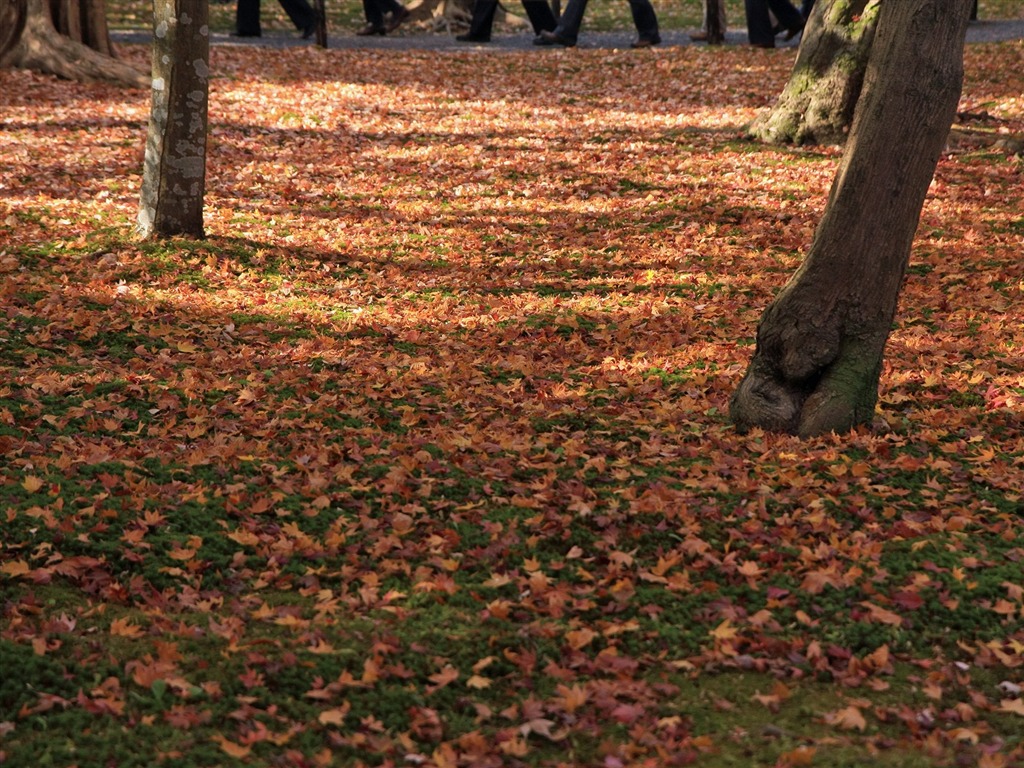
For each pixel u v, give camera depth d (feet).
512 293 36.45
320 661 15.90
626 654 16.51
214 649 16.17
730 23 96.12
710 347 30.76
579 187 48.49
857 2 51.57
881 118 23.54
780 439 24.14
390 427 25.18
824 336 24.43
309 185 48.19
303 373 28.27
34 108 57.41
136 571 18.16
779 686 15.48
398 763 13.89
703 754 14.23
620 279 37.78
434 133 57.11
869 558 19.04
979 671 16.38
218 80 65.21
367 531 19.88
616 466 22.86
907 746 14.46
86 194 45.06
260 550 19.02
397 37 86.99
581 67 71.72
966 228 42.96
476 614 17.38
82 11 65.00
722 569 18.66
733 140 55.01
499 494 21.49
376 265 39.04
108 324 31.07
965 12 23.06
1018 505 21.44
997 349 30.53
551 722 14.74
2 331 29.55
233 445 23.02
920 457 23.73
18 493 20.02
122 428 24.29
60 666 15.35
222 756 13.74
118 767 13.41
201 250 38.24
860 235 24.06
